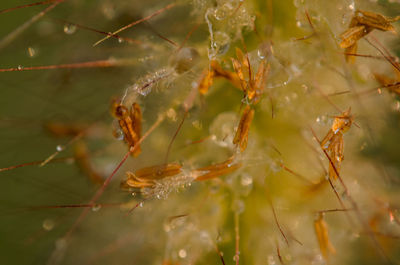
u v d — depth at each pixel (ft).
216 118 0.19
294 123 0.19
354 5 0.18
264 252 0.19
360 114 0.19
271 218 0.19
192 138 0.19
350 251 0.20
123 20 0.21
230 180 0.19
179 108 0.19
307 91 0.19
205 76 0.18
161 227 0.20
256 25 0.18
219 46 0.18
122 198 0.21
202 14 0.19
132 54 0.20
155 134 0.20
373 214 0.20
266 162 0.19
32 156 0.22
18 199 0.22
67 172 0.22
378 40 0.19
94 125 0.21
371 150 0.20
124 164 0.21
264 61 0.18
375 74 0.19
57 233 0.22
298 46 0.18
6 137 0.22
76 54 0.21
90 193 0.21
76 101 0.22
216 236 0.19
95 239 0.21
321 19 0.18
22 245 0.22
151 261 0.20
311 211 0.19
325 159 0.19
